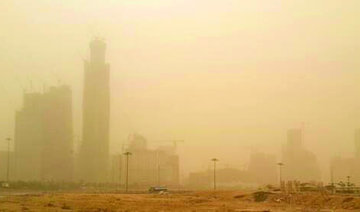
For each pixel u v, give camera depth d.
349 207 102.94
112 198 124.75
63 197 127.44
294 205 112.00
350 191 155.75
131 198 128.88
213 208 94.56
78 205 96.06
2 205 93.62
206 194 155.25
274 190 157.00
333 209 99.81
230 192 160.38
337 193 145.75
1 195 144.12
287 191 147.75
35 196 134.12
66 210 84.31
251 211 87.56
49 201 107.94
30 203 101.00
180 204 106.38
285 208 100.12
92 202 105.50
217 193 158.25
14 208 86.06
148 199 125.56
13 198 121.50
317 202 114.75
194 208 93.81
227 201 126.56
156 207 94.94
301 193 136.50
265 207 101.69
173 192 186.88
